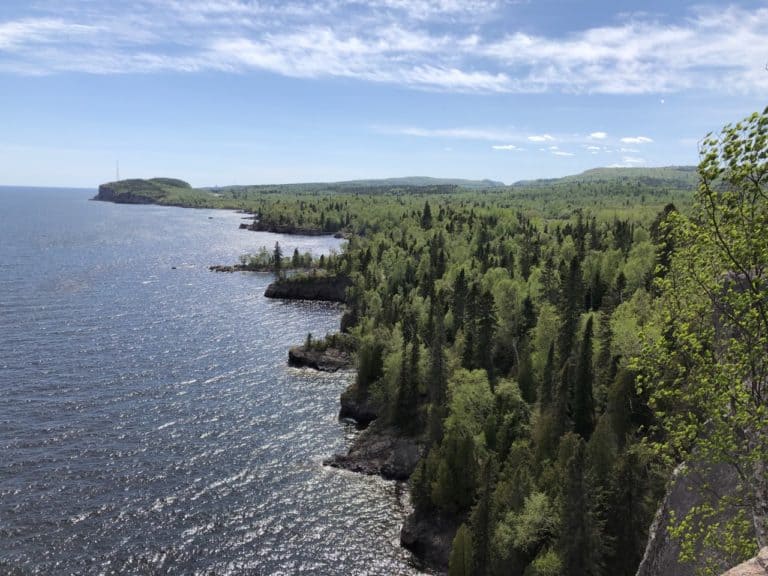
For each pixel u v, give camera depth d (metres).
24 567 66.81
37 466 87.94
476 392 94.56
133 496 82.25
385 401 111.50
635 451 63.94
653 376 27.97
